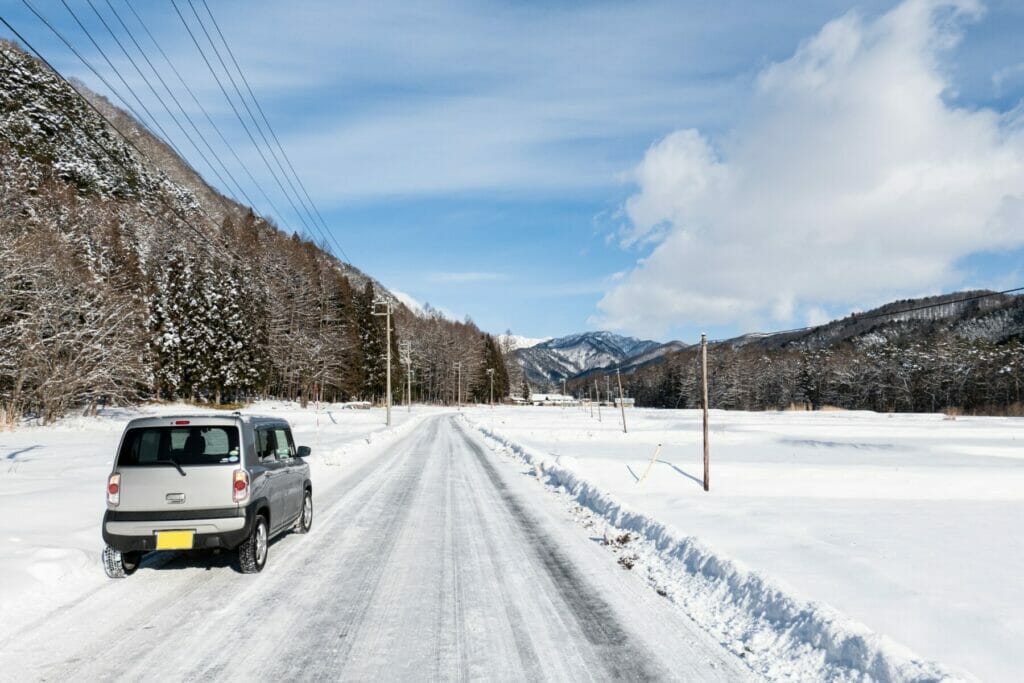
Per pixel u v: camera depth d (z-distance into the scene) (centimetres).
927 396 13450
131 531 733
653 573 800
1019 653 499
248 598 679
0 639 546
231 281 6731
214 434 780
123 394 4431
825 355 16425
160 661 500
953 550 892
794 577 731
